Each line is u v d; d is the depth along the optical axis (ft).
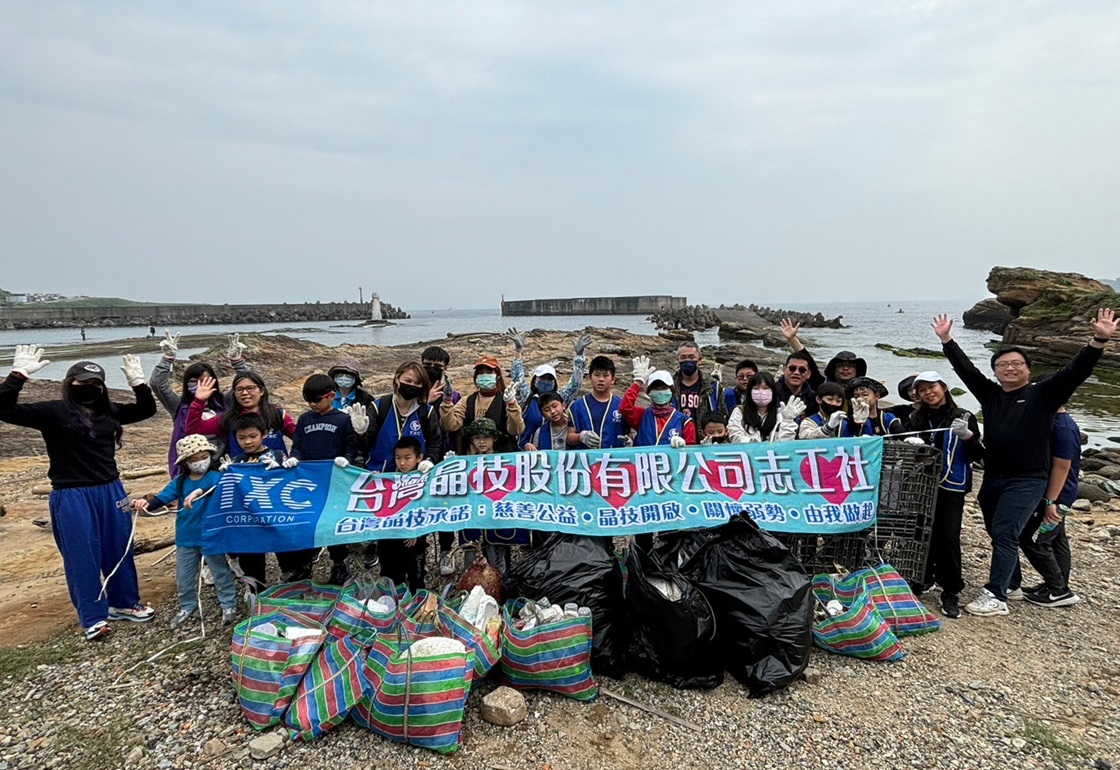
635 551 13.65
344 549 17.42
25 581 18.90
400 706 11.23
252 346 85.35
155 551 21.31
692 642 12.62
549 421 18.83
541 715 12.23
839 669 13.87
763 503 16.12
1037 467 16.20
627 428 19.92
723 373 73.92
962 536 23.20
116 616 16.02
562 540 15.01
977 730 11.95
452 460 16.25
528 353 91.20
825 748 11.47
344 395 19.93
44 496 28.27
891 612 15.25
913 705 12.67
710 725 12.03
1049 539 16.94
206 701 12.66
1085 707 12.71
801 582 13.39
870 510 16.20
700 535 15.53
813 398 20.24
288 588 14.58
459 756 11.19
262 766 10.95
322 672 12.09
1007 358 16.34
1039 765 11.05
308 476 15.99
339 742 11.51
